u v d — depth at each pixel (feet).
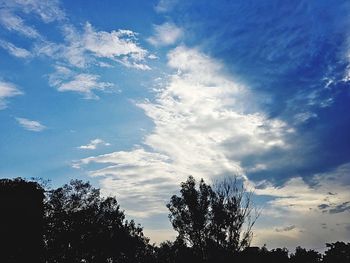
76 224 182.39
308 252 283.59
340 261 268.62
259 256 130.82
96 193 198.70
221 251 111.75
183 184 122.93
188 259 114.93
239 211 115.85
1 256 139.13
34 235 153.48
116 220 214.28
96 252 200.64
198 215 116.06
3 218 141.49
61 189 183.83
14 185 152.56
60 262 175.83
